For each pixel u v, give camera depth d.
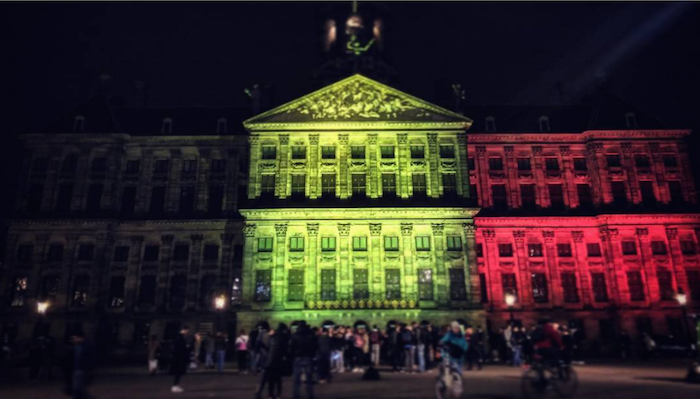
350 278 41.78
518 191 50.28
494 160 51.66
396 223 43.22
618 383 18.77
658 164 50.09
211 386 19.75
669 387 17.36
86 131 50.47
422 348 25.30
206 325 45.88
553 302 46.88
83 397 12.10
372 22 66.50
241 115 55.44
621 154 50.50
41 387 20.89
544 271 47.94
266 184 44.91
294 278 42.03
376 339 28.12
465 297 41.59
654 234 48.03
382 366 29.80
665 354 38.03
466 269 42.06
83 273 46.31
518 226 48.88
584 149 51.81
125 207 49.50
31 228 47.22
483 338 39.81
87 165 49.28
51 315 44.94
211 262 47.56
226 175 50.16
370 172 44.91
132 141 50.91
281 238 42.62
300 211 42.75
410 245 42.78
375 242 42.78
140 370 31.31
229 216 48.72
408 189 44.59
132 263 47.41
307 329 13.59
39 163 49.59
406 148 45.72
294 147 45.97
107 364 40.44
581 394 15.37
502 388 17.42
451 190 45.03
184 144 51.06
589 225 48.97
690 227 48.03
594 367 28.28
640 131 50.59
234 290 46.88
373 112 46.69
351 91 47.22
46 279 46.28
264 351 23.38
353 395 15.76
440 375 13.55
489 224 48.84
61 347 44.19
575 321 46.53
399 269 42.44
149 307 46.44
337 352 25.73
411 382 19.80
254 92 54.91
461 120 46.38
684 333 45.25
